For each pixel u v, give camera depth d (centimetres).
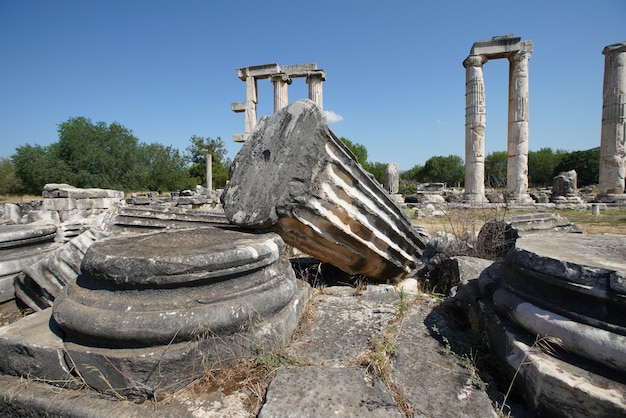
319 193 327
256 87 2456
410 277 496
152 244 261
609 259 207
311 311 324
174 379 205
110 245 257
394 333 278
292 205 318
